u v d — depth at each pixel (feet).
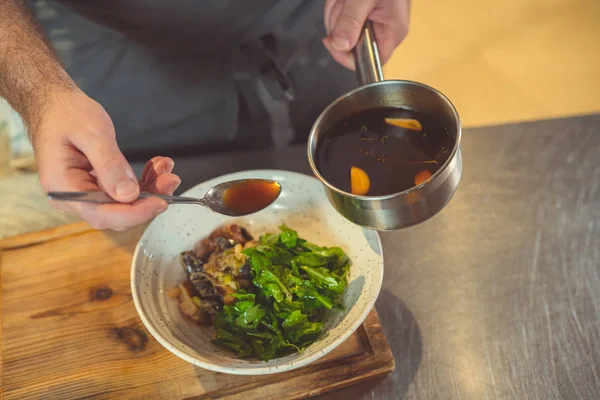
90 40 3.31
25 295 2.74
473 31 6.33
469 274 2.75
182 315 2.53
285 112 3.48
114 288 2.75
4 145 3.43
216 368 2.24
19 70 2.53
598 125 3.22
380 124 2.41
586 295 2.66
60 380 2.50
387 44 2.86
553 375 2.46
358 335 2.55
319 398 2.46
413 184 2.23
